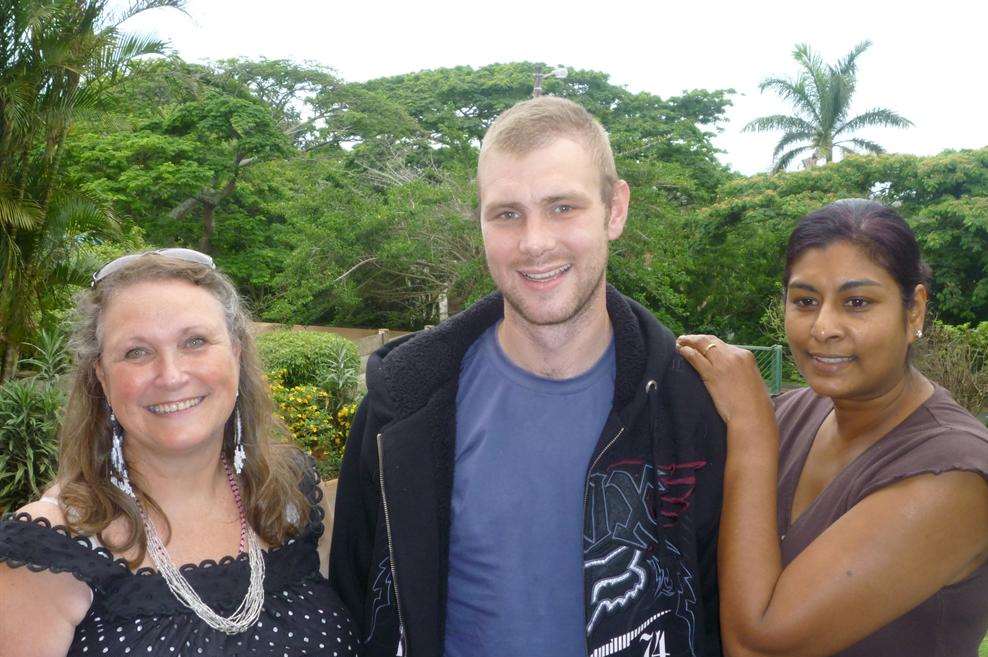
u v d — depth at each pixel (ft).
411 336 8.04
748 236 76.74
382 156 98.17
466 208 64.59
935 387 6.83
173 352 6.57
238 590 6.87
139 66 31.78
